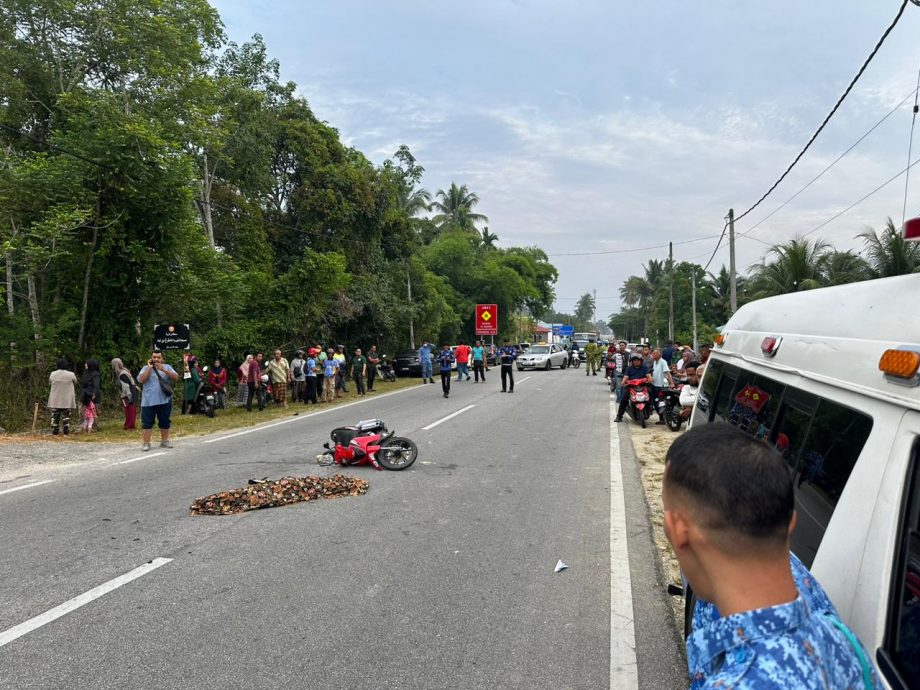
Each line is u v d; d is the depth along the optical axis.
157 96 18.77
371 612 4.17
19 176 13.98
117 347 15.95
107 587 4.55
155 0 17.86
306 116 28.62
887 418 1.75
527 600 4.41
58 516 6.39
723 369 4.30
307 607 4.23
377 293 30.25
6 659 3.54
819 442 2.19
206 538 5.65
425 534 5.81
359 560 5.12
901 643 1.51
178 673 3.40
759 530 1.21
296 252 28.69
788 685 1.07
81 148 14.64
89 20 17.50
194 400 15.72
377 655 3.62
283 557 5.18
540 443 10.82
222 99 23.25
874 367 1.87
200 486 7.69
